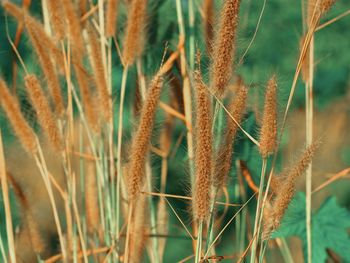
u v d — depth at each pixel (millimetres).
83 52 776
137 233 788
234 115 677
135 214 790
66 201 780
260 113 715
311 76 787
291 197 671
